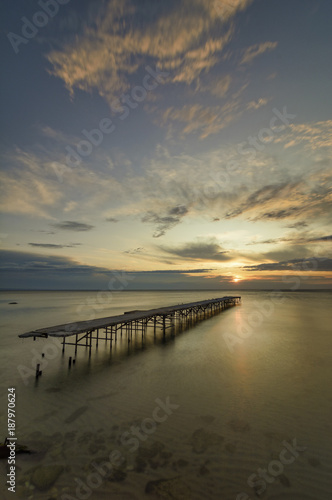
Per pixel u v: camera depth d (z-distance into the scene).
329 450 5.88
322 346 15.87
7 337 18.55
